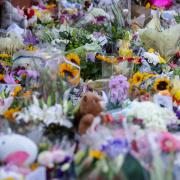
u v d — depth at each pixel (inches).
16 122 133.9
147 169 106.3
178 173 108.3
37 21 350.6
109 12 331.3
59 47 237.8
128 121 133.0
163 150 110.0
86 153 109.0
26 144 118.8
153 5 378.0
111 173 102.9
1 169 110.0
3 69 215.0
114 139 112.7
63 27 299.9
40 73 164.7
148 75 200.1
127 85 172.6
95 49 234.7
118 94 169.6
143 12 363.9
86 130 125.0
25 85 177.6
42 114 137.9
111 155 106.0
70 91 173.8
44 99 152.7
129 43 258.5
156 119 141.5
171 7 407.2
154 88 183.9
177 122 152.6
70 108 144.3
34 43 276.8
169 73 218.7
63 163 114.4
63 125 132.7
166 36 253.8
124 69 210.8
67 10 370.6
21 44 260.4
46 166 113.7
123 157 105.5
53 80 156.6
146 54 234.8
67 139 127.5
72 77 184.9
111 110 157.3
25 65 203.6
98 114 134.3
